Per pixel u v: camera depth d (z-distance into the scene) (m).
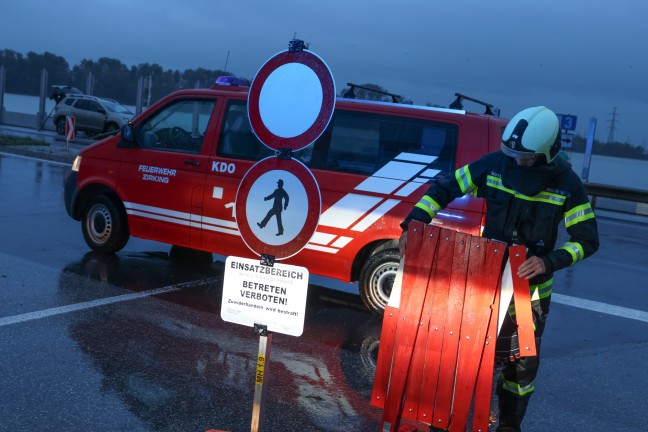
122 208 7.80
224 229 6.93
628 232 14.05
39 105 30.95
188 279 7.23
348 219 6.31
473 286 3.39
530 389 3.71
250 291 3.52
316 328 6.07
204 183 7.00
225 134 6.98
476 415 3.45
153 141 7.47
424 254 3.46
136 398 4.36
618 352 6.02
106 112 26.98
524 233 3.53
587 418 4.61
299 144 3.44
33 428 3.88
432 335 3.47
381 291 6.34
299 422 4.23
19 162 16.53
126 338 5.38
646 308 7.61
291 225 3.48
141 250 8.34
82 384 4.50
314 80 3.39
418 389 3.53
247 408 4.36
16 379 4.49
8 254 7.60
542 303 3.63
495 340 3.39
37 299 6.12
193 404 4.34
